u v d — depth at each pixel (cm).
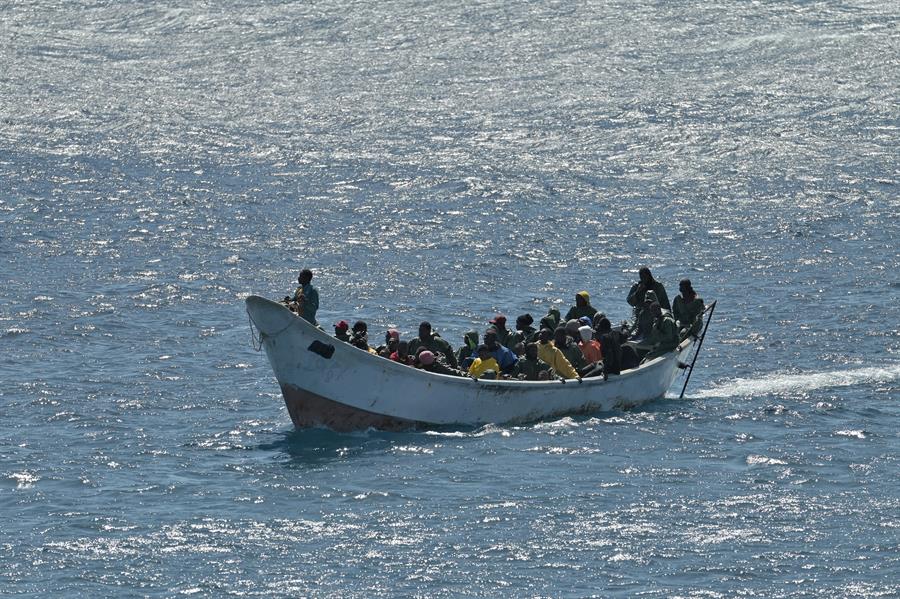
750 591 5778
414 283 13900
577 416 8538
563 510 6744
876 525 6488
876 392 9212
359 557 6181
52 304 12450
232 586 5872
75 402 9012
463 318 12219
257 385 9575
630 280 14125
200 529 6531
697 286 13688
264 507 6844
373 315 12288
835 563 6047
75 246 15862
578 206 18962
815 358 10406
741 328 11556
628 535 6406
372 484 7156
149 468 7525
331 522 6619
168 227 17238
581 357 8744
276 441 8044
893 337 11088
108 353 10569
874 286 13375
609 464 7481
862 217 17738
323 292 13400
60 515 6725
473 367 8400
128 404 8981
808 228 16950
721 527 6494
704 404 8938
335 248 15962
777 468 7394
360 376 7938
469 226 17475
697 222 17638
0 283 13462
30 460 7662
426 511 6750
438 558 6159
